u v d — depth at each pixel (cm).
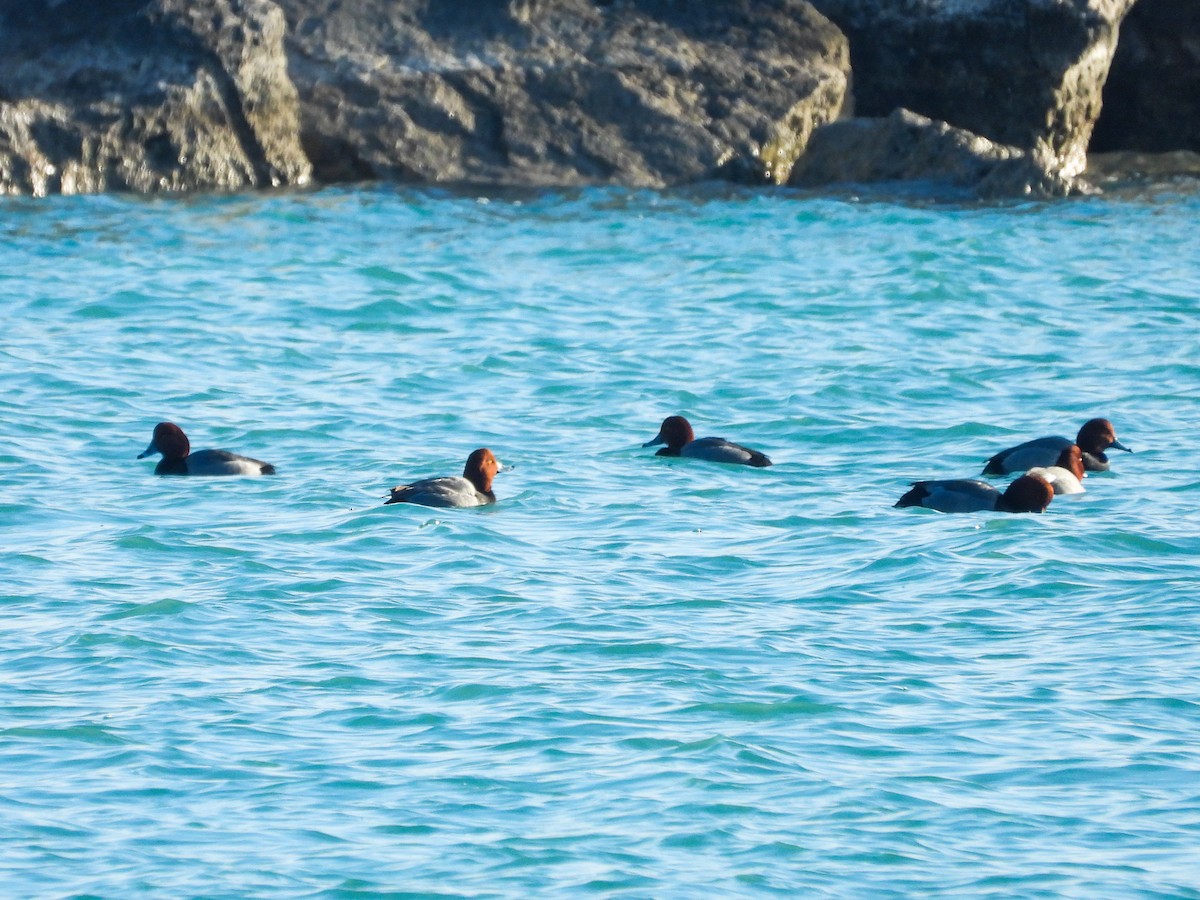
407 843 3972
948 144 15638
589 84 16038
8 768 4347
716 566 6178
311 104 15738
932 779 4322
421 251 13012
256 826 4053
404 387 9362
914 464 7912
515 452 8050
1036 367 9819
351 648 5244
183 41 15225
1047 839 4006
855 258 12862
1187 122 17288
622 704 4791
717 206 14800
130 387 9162
